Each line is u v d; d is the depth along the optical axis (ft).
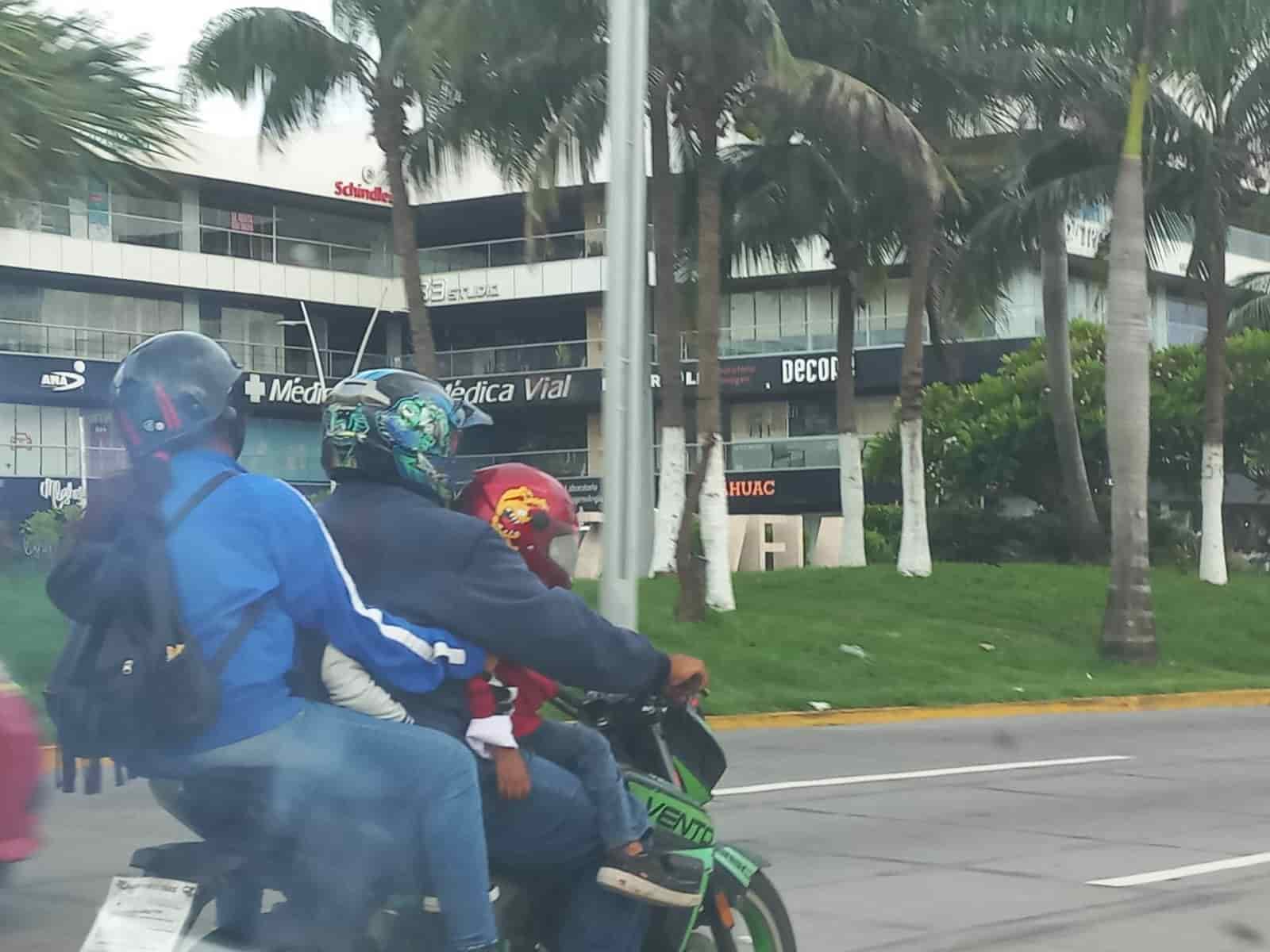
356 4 74.79
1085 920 24.21
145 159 32.07
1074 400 114.21
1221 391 92.94
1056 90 76.28
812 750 47.29
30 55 28.86
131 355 11.74
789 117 70.44
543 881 13.69
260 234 158.30
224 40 75.10
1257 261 168.86
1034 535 112.98
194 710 10.79
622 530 31.37
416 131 81.71
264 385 145.07
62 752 10.89
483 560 12.73
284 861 11.41
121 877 10.81
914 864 28.63
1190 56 70.33
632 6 31.96
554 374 161.89
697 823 14.37
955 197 86.12
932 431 124.36
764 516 128.57
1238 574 108.68
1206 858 29.48
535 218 71.15
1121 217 72.95
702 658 64.90
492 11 64.54
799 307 162.61
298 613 11.55
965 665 70.79
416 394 13.08
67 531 11.30
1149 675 71.92
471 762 12.22
